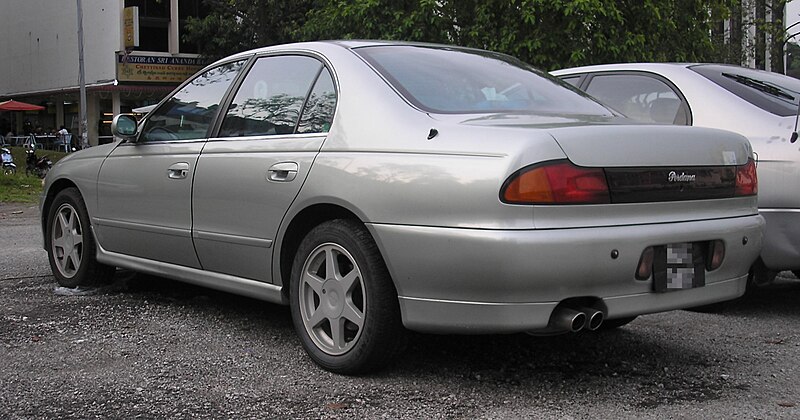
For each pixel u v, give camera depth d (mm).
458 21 14898
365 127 3818
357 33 15719
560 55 13844
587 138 3379
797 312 5383
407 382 3766
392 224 3520
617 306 3416
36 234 9453
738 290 3883
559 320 3314
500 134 3383
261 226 4199
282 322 4883
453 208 3340
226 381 3775
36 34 41312
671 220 3570
